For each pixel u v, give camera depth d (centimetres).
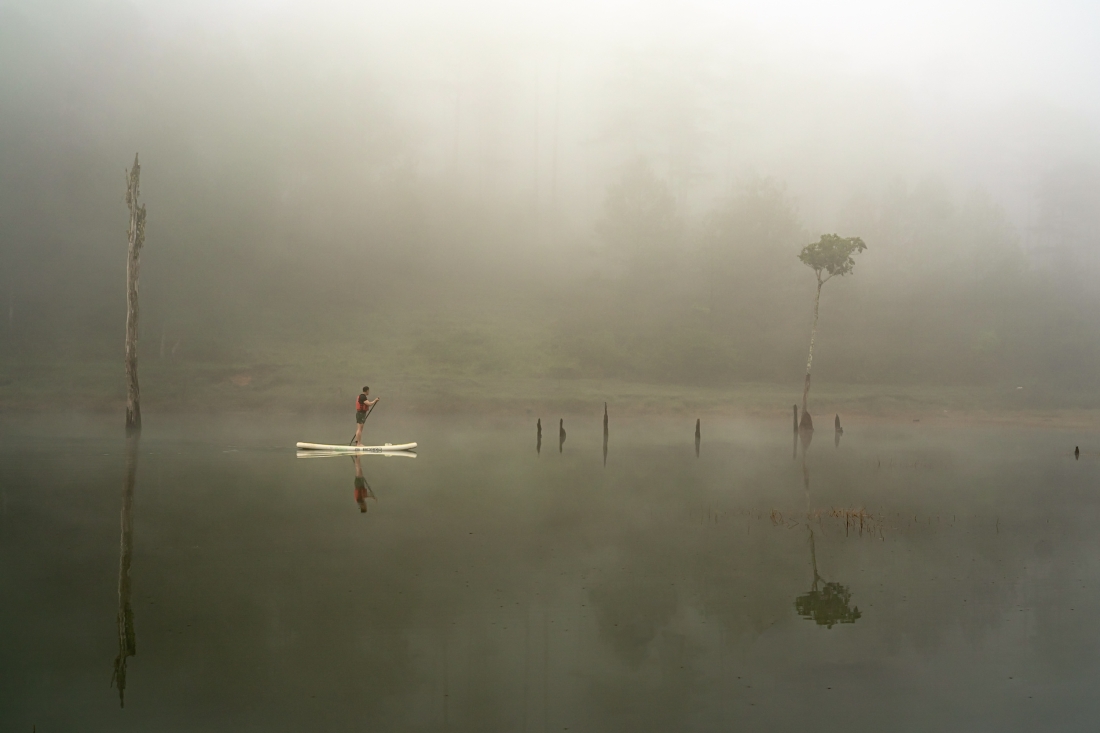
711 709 632
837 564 1130
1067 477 2203
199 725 594
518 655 746
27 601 908
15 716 609
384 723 602
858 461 2578
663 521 1455
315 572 1048
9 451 2438
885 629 841
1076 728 598
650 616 874
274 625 830
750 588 995
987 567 1122
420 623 841
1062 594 982
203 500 1595
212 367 5050
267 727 589
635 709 630
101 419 3866
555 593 960
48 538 1239
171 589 962
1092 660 751
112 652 752
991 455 2875
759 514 1537
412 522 1408
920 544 1273
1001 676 709
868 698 658
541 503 1638
